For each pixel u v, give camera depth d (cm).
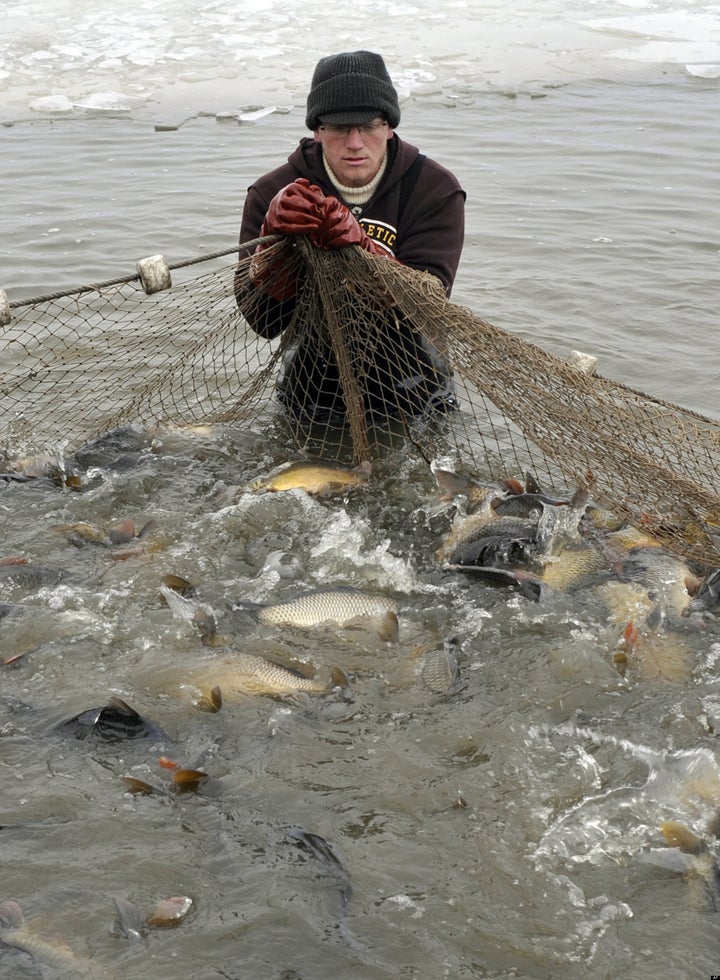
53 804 314
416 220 573
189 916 280
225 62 1376
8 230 836
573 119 1157
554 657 384
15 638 392
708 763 332
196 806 316
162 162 1013
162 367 620
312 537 469
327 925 278
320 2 1664
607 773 331
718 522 454
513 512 479
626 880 293
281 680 369
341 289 497
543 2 1688
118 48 1426
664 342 665
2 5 1631
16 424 564
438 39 1485
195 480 519
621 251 812
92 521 479
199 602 416
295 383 574
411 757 337
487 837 306
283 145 1064
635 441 477
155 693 363
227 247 806
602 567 437
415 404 559
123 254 793
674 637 396
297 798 319
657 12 1638
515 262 791
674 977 264
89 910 281
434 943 273
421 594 429
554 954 271
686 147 1065
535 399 466
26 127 1126
